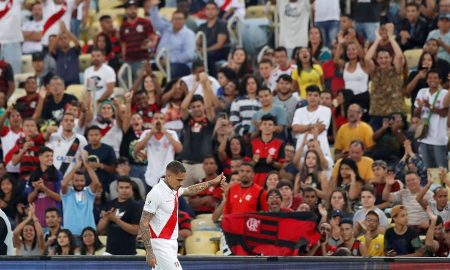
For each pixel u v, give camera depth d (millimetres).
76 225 65312
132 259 55188
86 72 75312
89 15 85812
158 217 51344
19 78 80500
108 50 79375
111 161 68625
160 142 68625
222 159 68375
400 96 70500
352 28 74688
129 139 70438
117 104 70688
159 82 76125
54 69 79375
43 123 72062
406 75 72000
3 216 60312
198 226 64750
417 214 62281
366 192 60719
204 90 70500
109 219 61938
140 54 78625
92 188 66000
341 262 54906
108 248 62031
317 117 68625
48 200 66188
